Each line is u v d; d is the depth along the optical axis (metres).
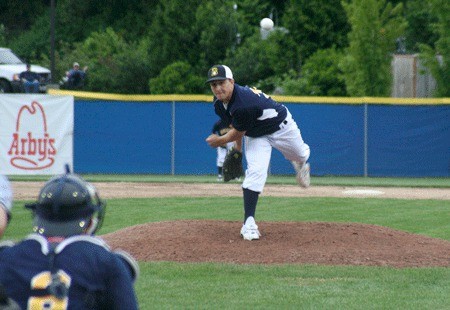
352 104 68.56
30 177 62.78
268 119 27.58
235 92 26.84
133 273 10.38
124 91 104.06
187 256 26.92
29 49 140.62
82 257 9.81
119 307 9.87
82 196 10.15
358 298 22.03
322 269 25.11
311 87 87.31
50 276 9.70
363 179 66.69
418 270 25.36
